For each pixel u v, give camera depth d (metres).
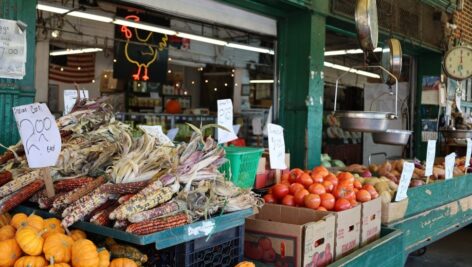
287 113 5.34
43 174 2.06
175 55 11.80
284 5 4.95
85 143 2.40
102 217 1.82
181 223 1.79
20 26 2.97
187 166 1.97
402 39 6.80
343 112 3.78
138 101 12.70
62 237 1.71
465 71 6.84
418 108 8.12
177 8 4.62
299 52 5.21
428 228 4.02
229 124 2.86
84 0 6.81
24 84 3.05
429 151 4.24
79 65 11.98
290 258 2.34
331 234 2.53
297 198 2.89
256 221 2.43
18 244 1.66
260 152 2.89
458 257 5.39
